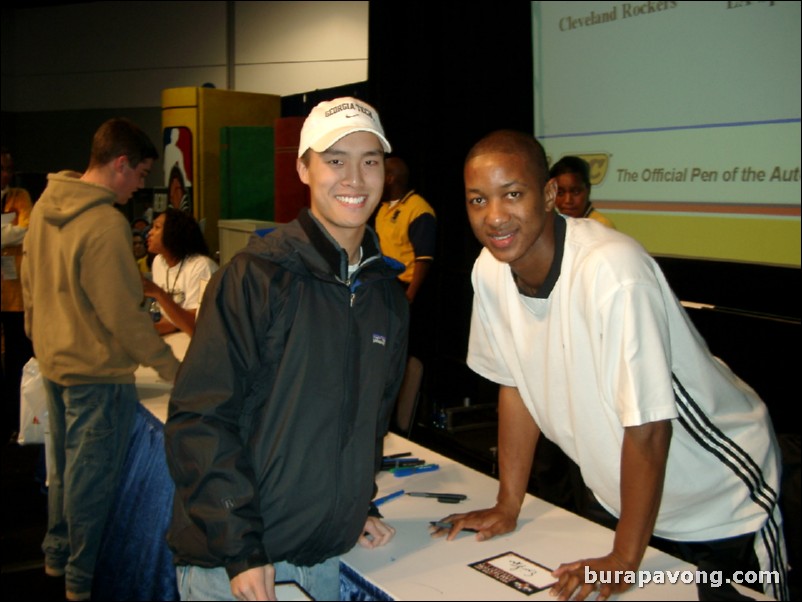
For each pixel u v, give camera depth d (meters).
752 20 2.60
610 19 3.12
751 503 1.48
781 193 2.57
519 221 1.26
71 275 2.18
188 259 2.98
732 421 1.46
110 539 2.23
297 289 1.19
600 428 1.38
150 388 2.50
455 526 1.43
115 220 2.17
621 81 3.09
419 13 3.92
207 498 1.12
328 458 1.22
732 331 2.82
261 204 4.09
